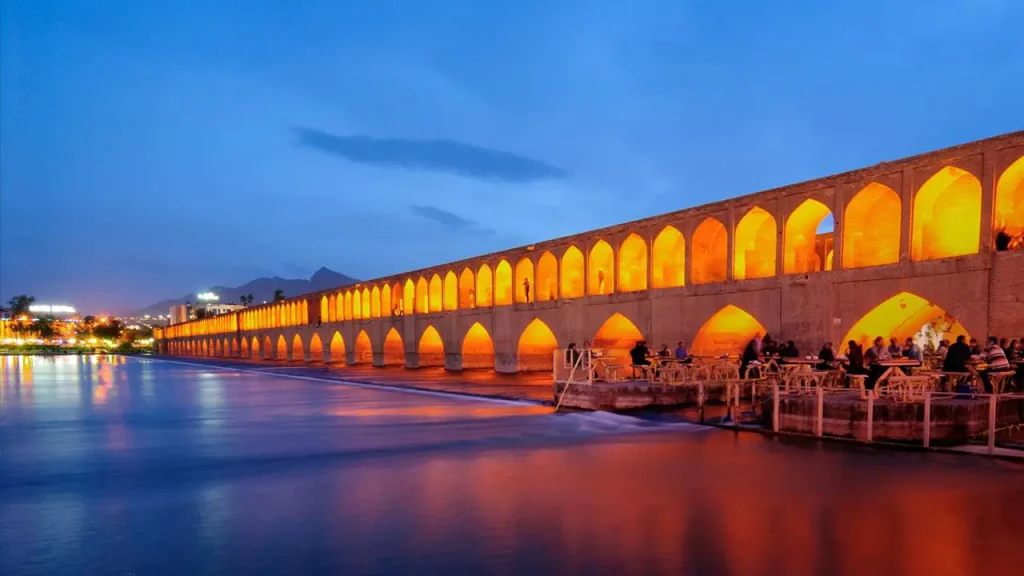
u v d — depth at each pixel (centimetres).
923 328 1681
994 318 1295
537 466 849
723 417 1220
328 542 556
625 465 845
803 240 1786
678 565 490
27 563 518
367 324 4019
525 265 2738
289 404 1772
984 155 1330
